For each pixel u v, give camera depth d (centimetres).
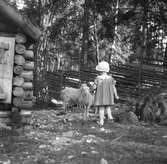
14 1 2248
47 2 1838
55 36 2217
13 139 771
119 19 2217
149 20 2181
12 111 909
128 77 1748
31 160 628
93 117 1153
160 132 912
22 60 907
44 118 1112
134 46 2392
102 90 1012
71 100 1338
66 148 714
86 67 1925
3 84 899
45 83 1731
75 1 2314
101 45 2822
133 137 842
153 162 631
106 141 792
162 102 1096
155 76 1675
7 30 913
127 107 1323
